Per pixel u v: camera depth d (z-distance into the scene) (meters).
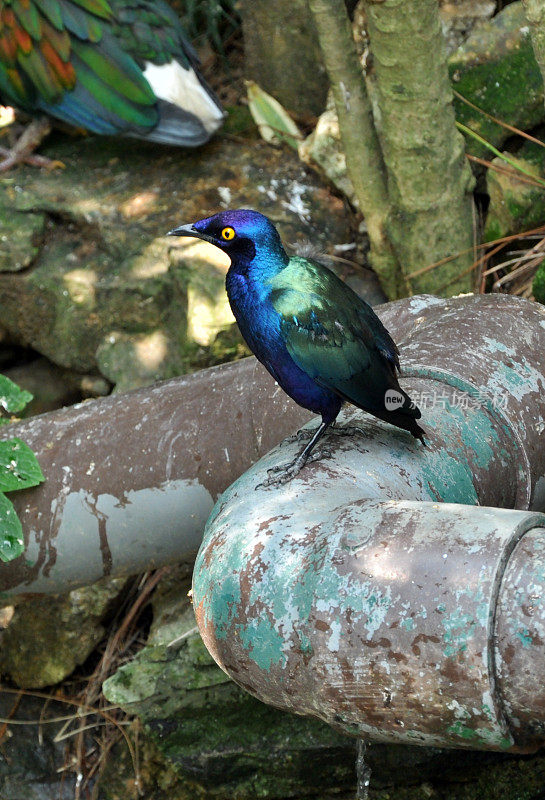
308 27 8.34
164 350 7.91
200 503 5.22
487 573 2.92
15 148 8.79
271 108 8.62
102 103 8.12
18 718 7.07
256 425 5.18
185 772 6.12
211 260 7.66
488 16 7.77
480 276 7.33
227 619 3.33
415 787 5.73
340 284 4.09
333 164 8.05
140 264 7.97
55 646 7.11
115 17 8.03
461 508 3.19
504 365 4.71
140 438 5.27
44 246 8.39
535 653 2.83
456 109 7.52
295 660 3.17
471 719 2.94
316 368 3.92
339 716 3.19
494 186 7.36
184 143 8.17
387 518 3.21
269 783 6.00
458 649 2.89
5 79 8.26
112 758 6.75
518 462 4.45
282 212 8.09
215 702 6.00
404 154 6.82
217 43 9.20
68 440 5.34
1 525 5.07
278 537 3.36
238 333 7.39
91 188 8.48
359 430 4.11
